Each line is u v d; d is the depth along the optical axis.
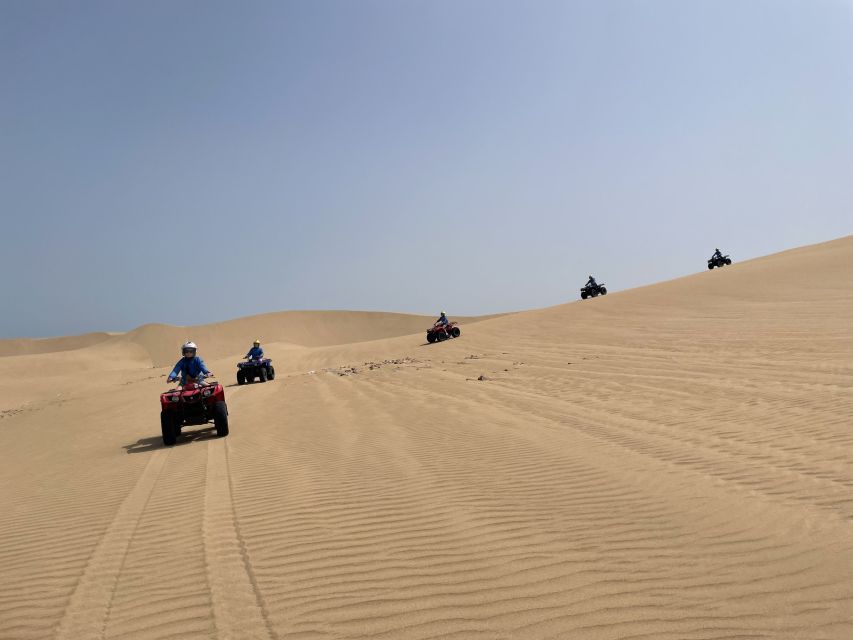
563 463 7.02
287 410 13.82
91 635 3.72
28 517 6.52
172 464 8.76
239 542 5.15
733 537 4.56
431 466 7.34
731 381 11.94
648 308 30.78
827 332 17.47
